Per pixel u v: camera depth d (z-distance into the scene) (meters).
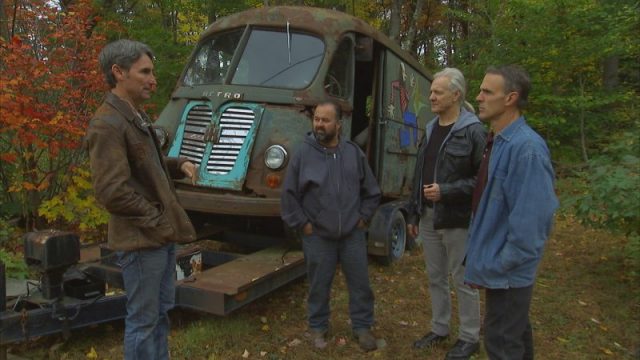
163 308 3.13
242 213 4.68
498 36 11.43
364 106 6.82
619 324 4.63
